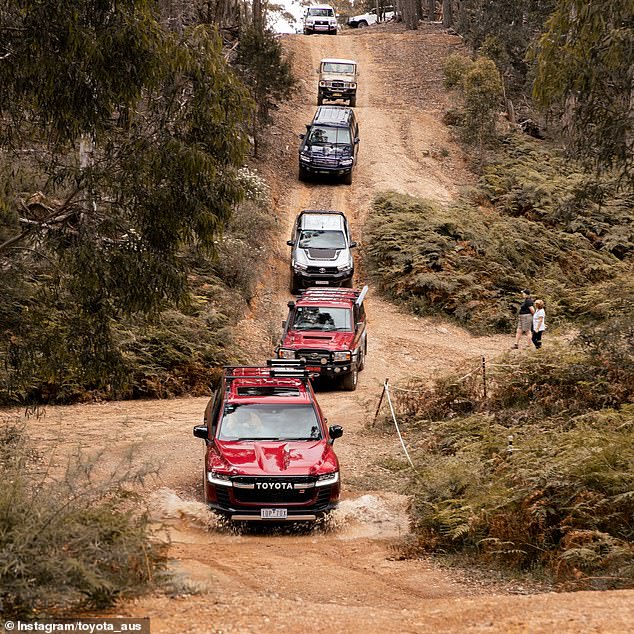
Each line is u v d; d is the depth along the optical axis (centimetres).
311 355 4322
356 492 2675
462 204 7569
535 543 1995
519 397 3600
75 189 2355
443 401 3678
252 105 2333
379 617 1421
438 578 1886
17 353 2503
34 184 2536
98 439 3297
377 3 19588
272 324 5403
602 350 3466
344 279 5991
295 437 2488
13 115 2300
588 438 2364
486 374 3722
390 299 6219
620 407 3050
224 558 2005
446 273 6188
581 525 1961
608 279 6831
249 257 6181
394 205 7275
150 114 2295
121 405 4075
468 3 13650
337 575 1891
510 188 7981
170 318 4781
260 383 2716
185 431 3500
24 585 1311
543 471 2122
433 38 14262
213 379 4544
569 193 7600
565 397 3441
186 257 5612
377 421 3678
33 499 1526
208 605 1480
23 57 2120
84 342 2498
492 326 5853
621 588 1688
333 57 13325
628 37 2630
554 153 8912
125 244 2294
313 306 4666
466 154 9112
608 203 7731
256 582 1794
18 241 2459
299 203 7812
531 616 1341
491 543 2014
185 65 2177
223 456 2347
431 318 5959
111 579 1477
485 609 1429
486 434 2917
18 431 2791
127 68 2122
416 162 8850
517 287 6328
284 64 8256
